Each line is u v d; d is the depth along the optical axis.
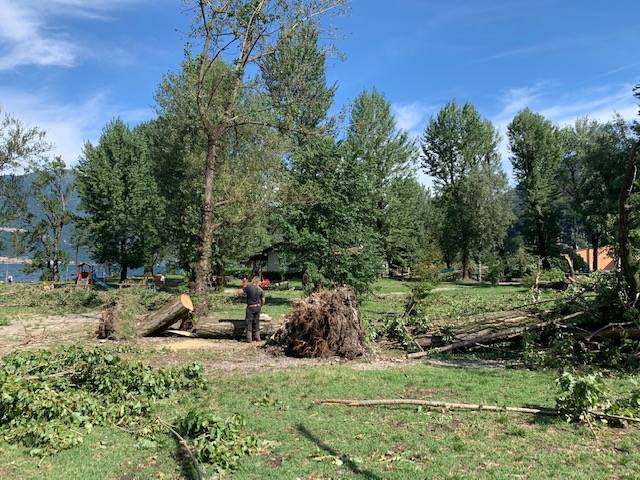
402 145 43.31
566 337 10.59
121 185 43.66
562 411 6.62
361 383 8.66
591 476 4.85
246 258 35.09
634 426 6.26
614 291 10.91
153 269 50.97
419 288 14.12
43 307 22.67
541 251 56.94
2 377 7.03
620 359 9.86
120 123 46.28
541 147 55.25
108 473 5.12
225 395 8.02
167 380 8.23
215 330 13.81
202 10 17.39
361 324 12.27
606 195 43.22
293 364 10.65
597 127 56.12
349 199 21.64
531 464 5.16
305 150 22.39
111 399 7.44
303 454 5.50
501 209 48.81
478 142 53.91
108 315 14.06
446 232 52.94
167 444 5.84
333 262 20.78
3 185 39.72
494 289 33.09
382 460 5.33
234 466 5.20
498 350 11.55
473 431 6.17
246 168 21.80
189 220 29.84
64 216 43.56
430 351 11.52
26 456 5.58
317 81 30.86
